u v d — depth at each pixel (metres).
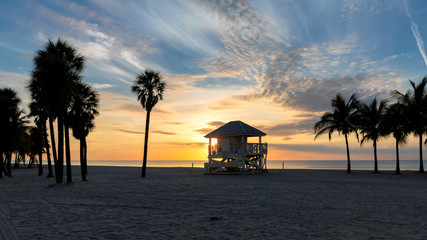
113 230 7.81
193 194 15.45
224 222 8.84
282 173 35.44
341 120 36.31
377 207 11.59
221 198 13.98
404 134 33.78
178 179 26.33
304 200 13.41
